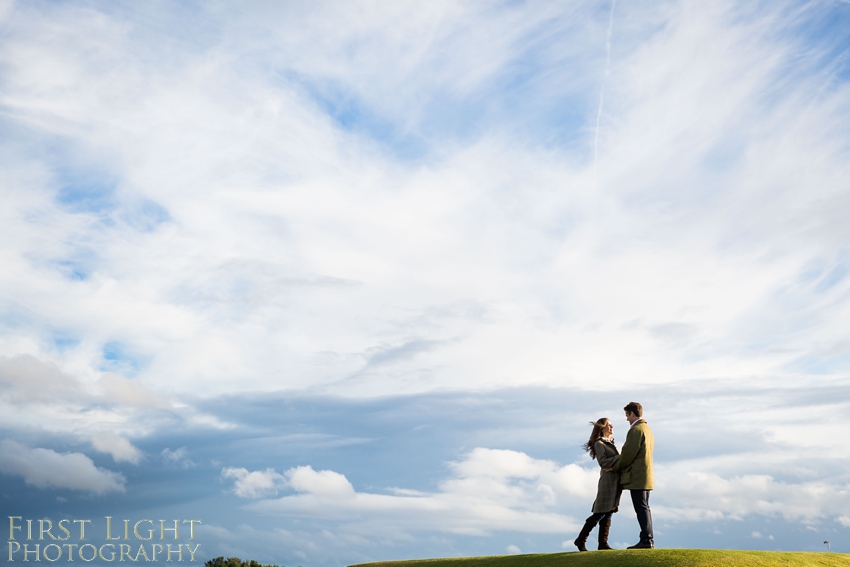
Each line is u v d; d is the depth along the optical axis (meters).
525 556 15.02
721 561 12.68
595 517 14.74
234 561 37.88
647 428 14.23
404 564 17.00
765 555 13.34
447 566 15.78
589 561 13.50
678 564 12.44
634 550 13.73
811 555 13.83
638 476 14.05
